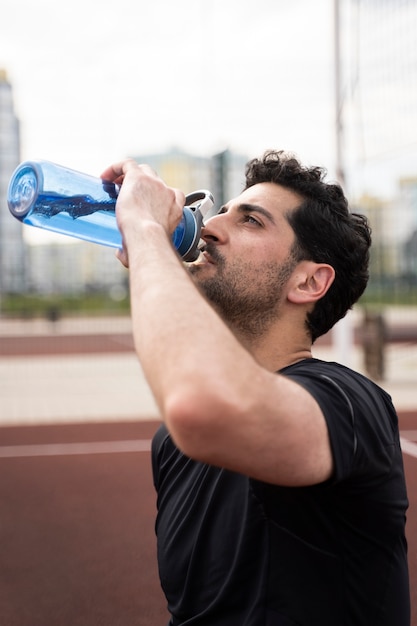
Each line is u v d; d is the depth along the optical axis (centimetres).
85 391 1023
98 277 5138
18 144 4388
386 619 115
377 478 111
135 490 529
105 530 446
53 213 141
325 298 135
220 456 93
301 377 112
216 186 2558
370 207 1429
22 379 1166
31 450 658
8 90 4434
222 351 93
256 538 112
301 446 97
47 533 441
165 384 92
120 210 114
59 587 365
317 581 110
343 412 106
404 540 123
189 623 118
